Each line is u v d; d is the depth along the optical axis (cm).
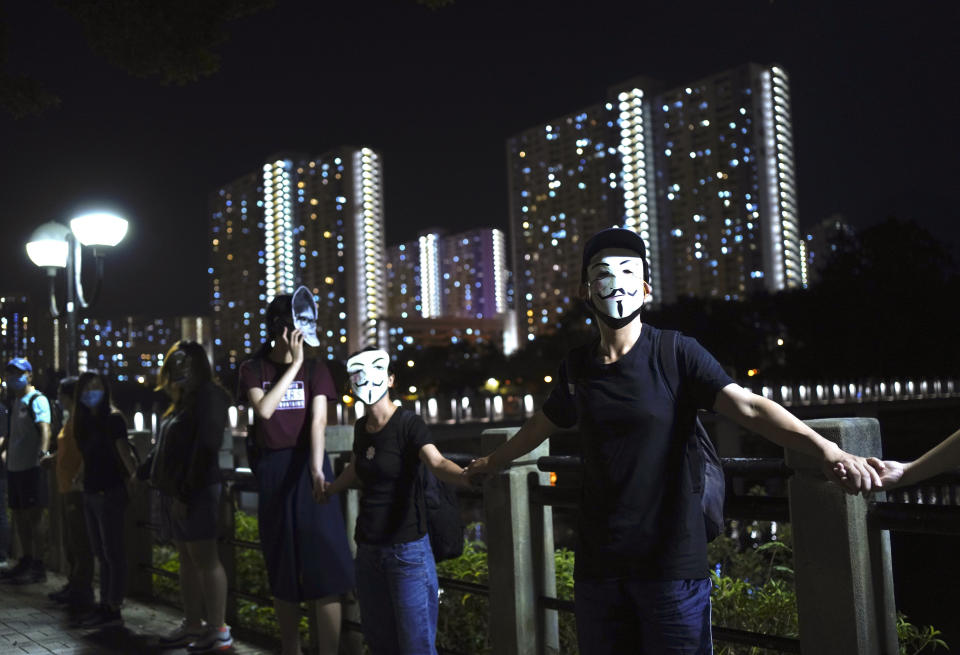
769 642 329
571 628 522
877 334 7588
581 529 294
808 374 8075
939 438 6625
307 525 492
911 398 6225
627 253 291
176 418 577
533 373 11956
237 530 807
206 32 963
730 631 342
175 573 726
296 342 491
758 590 514
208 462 570
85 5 950
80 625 673
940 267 7862
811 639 309
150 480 600
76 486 736
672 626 275
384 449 423
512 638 420
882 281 7725
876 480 259
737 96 19638
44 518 1028
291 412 499
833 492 304
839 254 8206
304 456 500
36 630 664
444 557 426
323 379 506
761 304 9350
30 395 869
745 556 615
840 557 302
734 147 19538
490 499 432
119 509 678
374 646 430
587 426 288
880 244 7912
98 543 695
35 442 870
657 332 291
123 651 602
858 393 7444
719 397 277
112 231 1018
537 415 320
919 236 7856
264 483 500
